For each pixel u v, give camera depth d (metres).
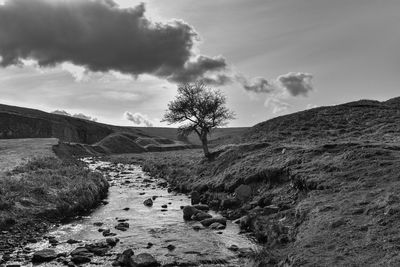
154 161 79.25
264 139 58.38
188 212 28.77
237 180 34.84
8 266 17.14
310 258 14.55
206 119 55.81
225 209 30.83
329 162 29.30
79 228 25.28
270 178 32.25
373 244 14.27
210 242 21.59
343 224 17.09
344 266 13.20
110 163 91.38
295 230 19.59
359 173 24.94
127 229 25.09
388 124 56.38
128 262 17.75
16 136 154.25
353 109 71.81
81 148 130.75
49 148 74.94
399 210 16.33
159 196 39.62
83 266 17.48
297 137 56.91
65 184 35.12
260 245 20.48
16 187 30.17
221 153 52.16
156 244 21.45
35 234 23.23
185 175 49.12
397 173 22.61
